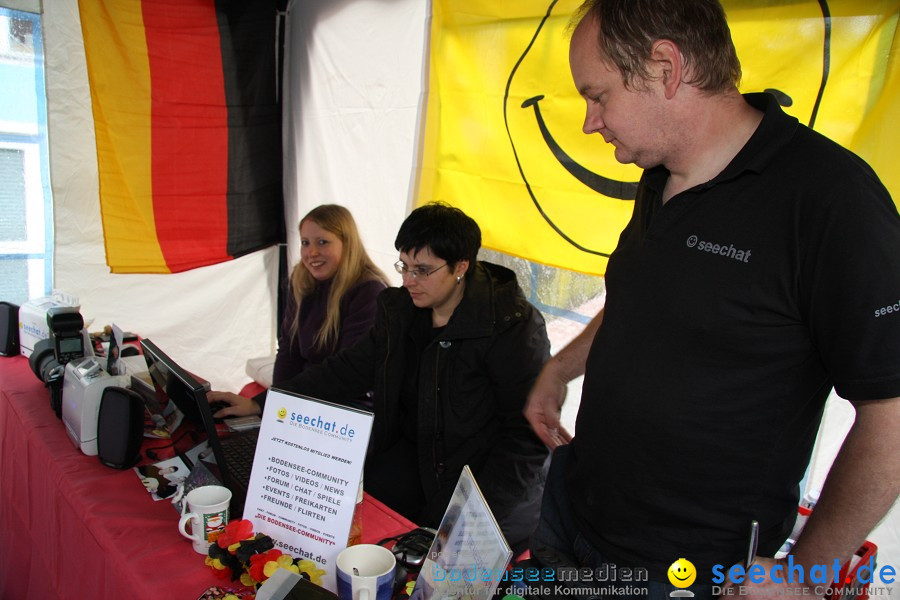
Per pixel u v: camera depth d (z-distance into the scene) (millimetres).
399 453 1828
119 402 1372
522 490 1562
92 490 1300
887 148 1360
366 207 2727
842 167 754
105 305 2920
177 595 969
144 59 2771
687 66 815
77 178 2762
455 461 1660
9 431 1795
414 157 2469
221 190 3068
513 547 1581
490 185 2203
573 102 1938
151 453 1498
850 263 721
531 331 1605
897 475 734
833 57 1421
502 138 2148
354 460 1000
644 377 904
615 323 965
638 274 935
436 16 2293
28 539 1626
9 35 2568
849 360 736
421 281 1580
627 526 963
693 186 883
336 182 2887
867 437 738
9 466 1793
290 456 1055
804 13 1450
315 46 2893
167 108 2861
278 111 3184
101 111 2715
